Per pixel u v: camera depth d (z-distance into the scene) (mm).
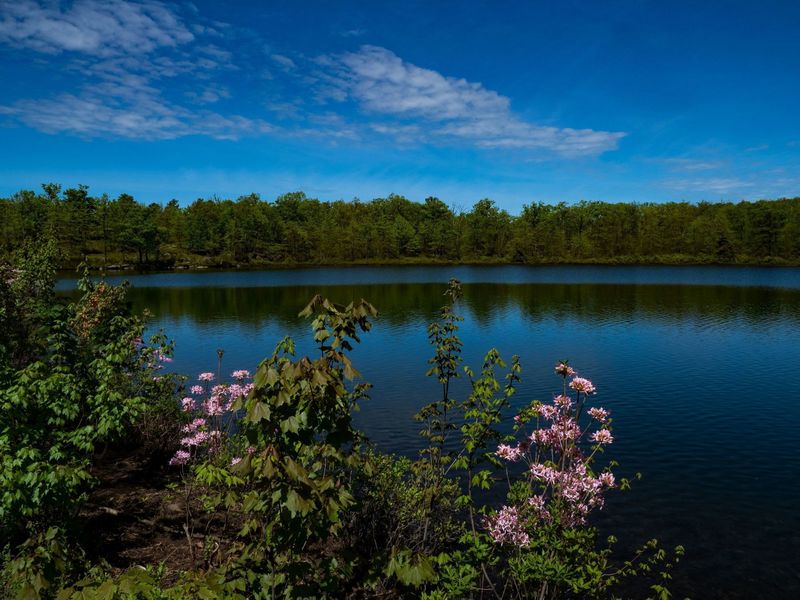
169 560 6773
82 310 11852
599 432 5855
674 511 11266
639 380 22859
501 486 11477
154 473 9953
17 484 5254
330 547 7629
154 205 162875
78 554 5863
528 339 32938
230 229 147250
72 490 5914
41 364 7074
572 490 5492
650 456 14461
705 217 147750
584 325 38562
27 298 13070
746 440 15625
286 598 3895
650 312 45594
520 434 14812
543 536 5617
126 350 9664
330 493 3629
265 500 3551
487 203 166375
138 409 8125
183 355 27578
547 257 151750
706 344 31125
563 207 166125
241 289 71375
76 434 7391
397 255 160375
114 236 127000
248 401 3381
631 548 9797
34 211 124938
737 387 21641
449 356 8117
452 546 8477
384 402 19188
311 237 159250
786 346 30359
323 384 3494
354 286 76812
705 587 8617
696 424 17062
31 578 3861
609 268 124688
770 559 9453
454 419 16812
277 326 37844
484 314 44688
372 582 4699
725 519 10914
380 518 7957
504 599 6930
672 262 140875
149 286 75500
